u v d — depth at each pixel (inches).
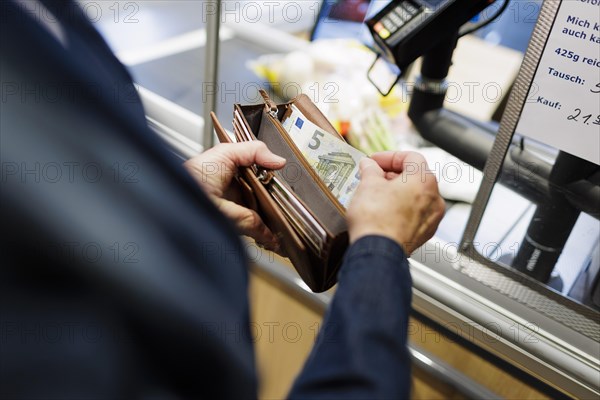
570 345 39.2
